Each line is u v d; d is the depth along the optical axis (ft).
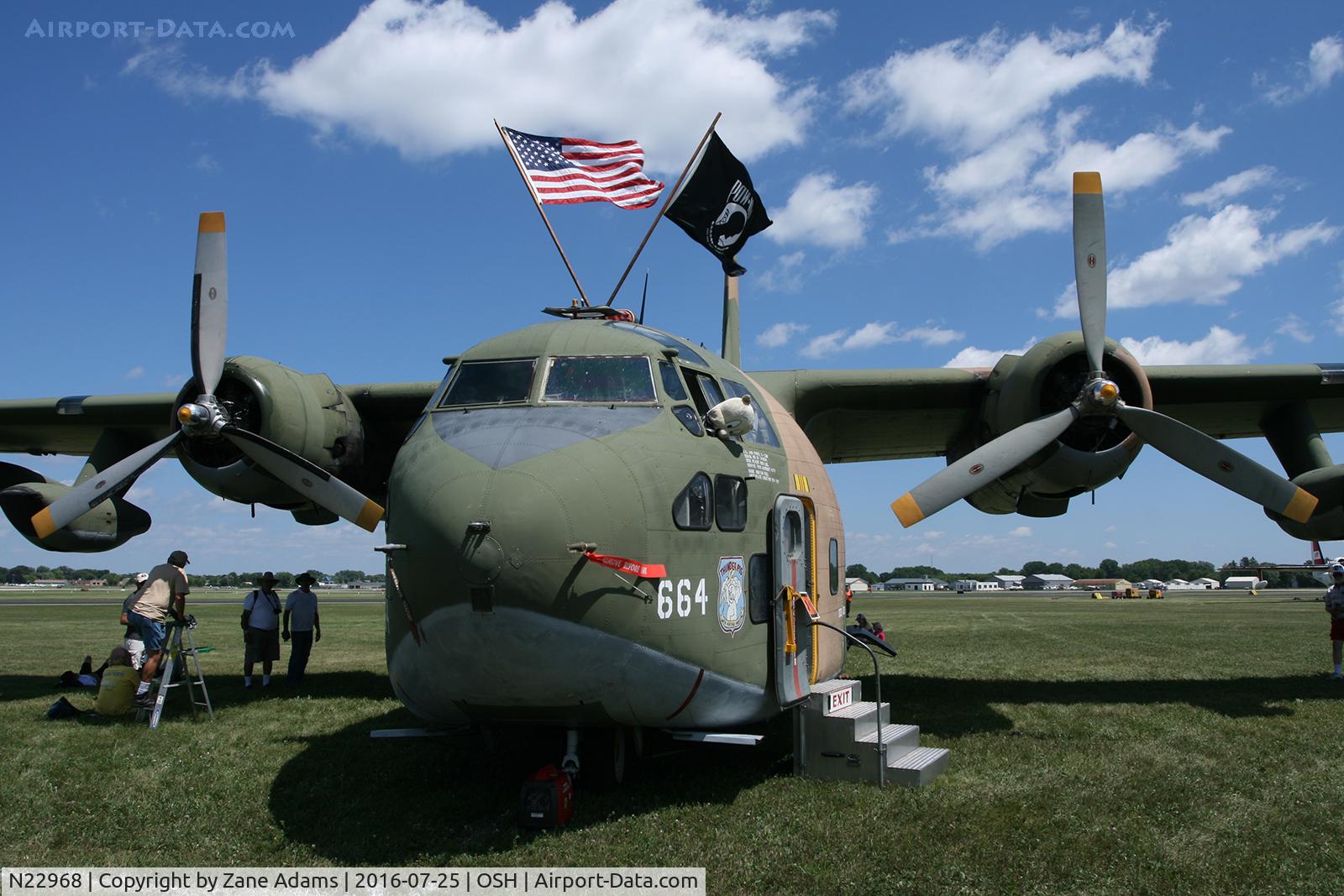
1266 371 35.27
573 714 19.83
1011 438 29.19
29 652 62.08
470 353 23.82
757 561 23.18
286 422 31.73
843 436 41.11
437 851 18.43
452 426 21.35
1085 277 30.19
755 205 43.11
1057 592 379.55
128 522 37.88
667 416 21.84
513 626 17.98
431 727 22.49
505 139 36.09
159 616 33.14
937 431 40.81
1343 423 41.65
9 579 639.76
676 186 36.29
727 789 22.53
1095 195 30.37
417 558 18.54
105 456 40.22
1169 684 41.39
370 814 20.99
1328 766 24.81
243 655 61.21
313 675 47.73
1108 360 31.68
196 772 24.97
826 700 23.90
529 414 21.22
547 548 17.98
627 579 19.01
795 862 17.26
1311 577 409.28
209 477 31.96
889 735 24.17
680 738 21.68
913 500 28.63
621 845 18.43
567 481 18.75
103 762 26.05
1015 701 36.24
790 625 23.99
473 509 18.15
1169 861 17.30
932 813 20.30
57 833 19.93
